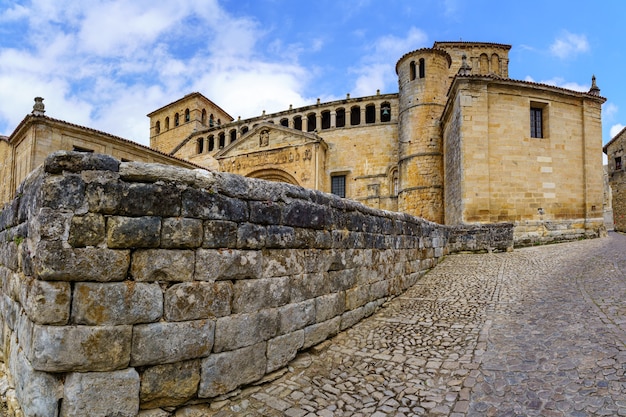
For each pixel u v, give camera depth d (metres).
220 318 4.27
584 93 20.95
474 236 15.05
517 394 4.06
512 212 19.44
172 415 3.89
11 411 3.74
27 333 3.63
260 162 36.53
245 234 4.64
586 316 6.18
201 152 46.91
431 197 28.77
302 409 4.12
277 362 4.96
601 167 20.95
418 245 11.08
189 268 4.07
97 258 3.60
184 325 3.97
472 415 3.79
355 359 5.45
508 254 14.20
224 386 4.24
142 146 24.94
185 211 4.09
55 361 3.39
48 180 3.55
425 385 4.55
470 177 19.23
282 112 40.66
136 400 3.66
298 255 5.51
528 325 6.16
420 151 29.59
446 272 11.47
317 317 5.88
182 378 3.94
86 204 3.62
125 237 3.72
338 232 6.64
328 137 37.78
